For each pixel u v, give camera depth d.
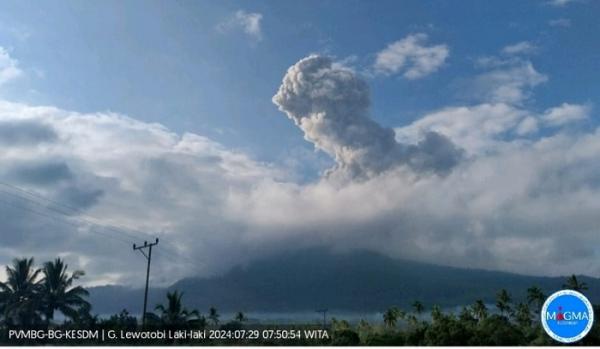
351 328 67.06
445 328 59.72
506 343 57.12
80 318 69.12
